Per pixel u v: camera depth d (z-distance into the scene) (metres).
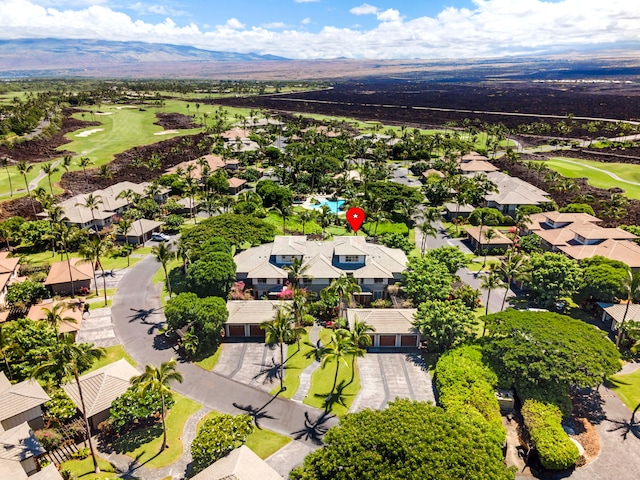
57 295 87.56
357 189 149.00
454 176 154.75
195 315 70.00
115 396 57.56
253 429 54.88
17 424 53.78
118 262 103.50
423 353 72.06
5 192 143.88
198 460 49.56
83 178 164.62
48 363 48.44
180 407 60.41
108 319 80.56
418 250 111.50
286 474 49.81
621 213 125.31
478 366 61.28
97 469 50.16
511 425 57.53
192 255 86.69
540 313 68.75
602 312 80.62
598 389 63.75
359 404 61.09
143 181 165.12
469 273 99.69
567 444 50.69
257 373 67.38
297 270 82.50
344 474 40.97
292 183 163.62
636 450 53.69
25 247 110.31
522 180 166.38
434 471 39.50
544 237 107.44
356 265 91.19
